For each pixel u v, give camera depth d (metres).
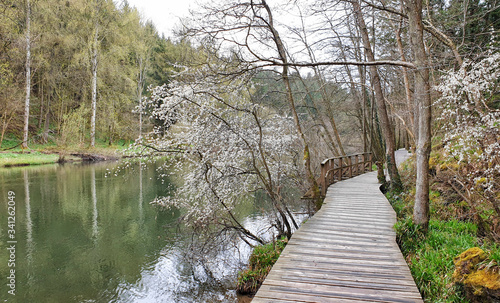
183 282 5.88
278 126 8.62
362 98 15.14
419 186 5.00
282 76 7.19
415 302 3.06
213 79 6.06
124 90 29.03
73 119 25.36
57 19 25.80
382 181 10.78
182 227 8.66
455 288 3.36
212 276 6.12
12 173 17.27
